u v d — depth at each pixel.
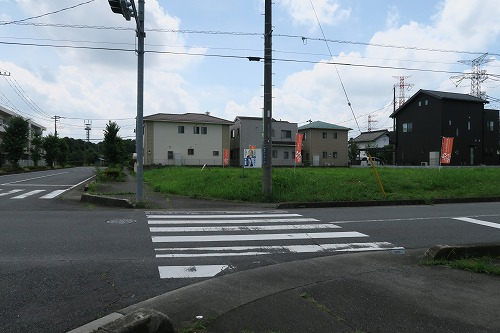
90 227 8.23
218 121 47.22
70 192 16.98
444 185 17.28
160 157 45.06
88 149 99.06
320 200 13.47
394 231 8.20
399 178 18.89
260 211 11.44
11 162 43.72
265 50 13.80
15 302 4.00
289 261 5.79
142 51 12.30
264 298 4.06
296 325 3.40
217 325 3.38
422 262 5.54
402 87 59.56
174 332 3.24
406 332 3.29
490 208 12.39
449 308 3.83
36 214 10.14
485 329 3.36
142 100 12.42
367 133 74.81
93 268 5.23
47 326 3.47
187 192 15.71
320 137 52.66
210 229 8.26
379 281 4.69
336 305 3.88
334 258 5.90
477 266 5.16
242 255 6.12
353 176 20.02
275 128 52.12
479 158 43.25
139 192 12.34
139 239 7.12
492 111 45.12
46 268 5.17
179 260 5.75
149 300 4.04
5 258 5.62
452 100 42.16
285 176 16.72
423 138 43.78
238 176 20.16
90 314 3.75
